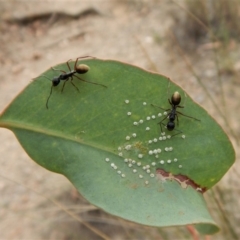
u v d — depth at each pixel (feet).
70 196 1.05
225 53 1.29
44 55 1.67
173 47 1.44
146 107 0.36
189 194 0.35
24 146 0.34
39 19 1.83
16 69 1.62
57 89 0.34
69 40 1.72
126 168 0.35
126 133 0.36
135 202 0.34
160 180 0.35
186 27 1.45
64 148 0.34
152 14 1.69
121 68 0.35
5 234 1.02
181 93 0.36
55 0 1.93
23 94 0.34
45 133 0.34
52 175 1.14
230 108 1.16
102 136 0.35
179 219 0.33
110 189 0.34
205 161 0.36
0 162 1.23
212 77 1.28
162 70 1.37
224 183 0.93
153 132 0.36
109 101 0.35
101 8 1.84
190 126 0.36
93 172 0.34
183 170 0.36
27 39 1.76
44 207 1.06
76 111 0.35
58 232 0.99
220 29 1.37
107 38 1.67
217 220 0.80
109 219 0.95
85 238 0.96
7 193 1.13
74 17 1.81
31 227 1.02
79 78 0.35
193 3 1.43
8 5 1.88
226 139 0.36
